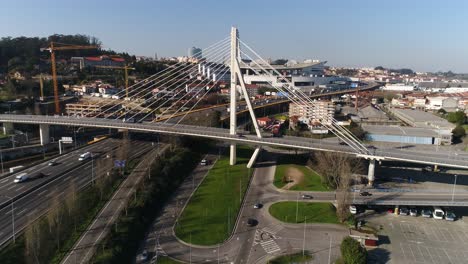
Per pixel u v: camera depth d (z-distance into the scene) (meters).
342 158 129.00
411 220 106.31
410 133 199.38
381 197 112.94
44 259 75.56
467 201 108.69
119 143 170.12
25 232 82.31
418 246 91.50
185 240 90.81
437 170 150.50
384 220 105.81
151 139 179.12
